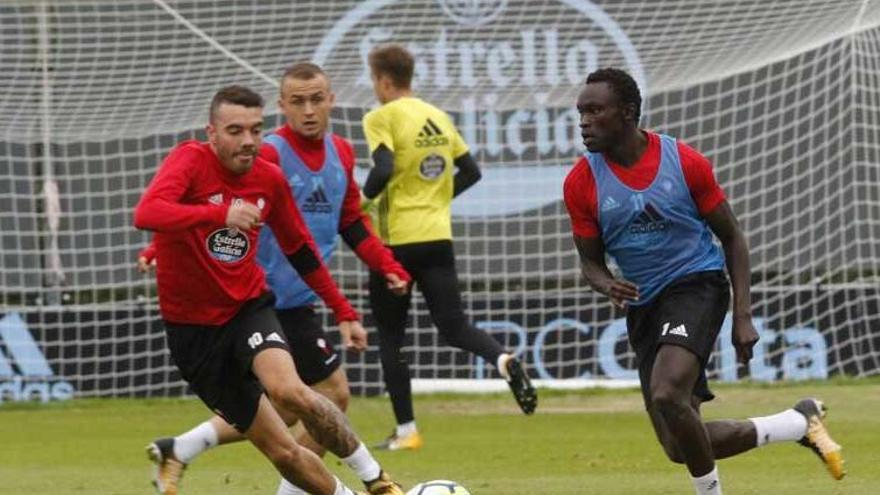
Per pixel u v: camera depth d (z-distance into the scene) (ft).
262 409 73.61
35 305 169.78
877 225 172.14
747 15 153.89
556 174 172.76
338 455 74.13
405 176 122.83
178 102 159.63
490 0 157.99
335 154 91.40
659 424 75.92
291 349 88.43
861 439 121.70
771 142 174.09
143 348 168.25
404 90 123.75
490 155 172.55
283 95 90.68
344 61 159.02
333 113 174.70
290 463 73.26
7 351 165.48
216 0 156.97
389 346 121.29
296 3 157.48
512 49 158.81
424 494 75.56
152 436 136.05
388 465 109.60
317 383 89.15
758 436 81.97
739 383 166.09
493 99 161.17
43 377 165.78
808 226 172.65
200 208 69.41
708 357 75.15
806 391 158.81
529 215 172.86
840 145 172.65
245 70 158.40
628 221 75.15
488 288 169.48
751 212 173.68
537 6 157.89
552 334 167.94
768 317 168.45
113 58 156.87
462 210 172.55
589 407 154.61
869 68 170.81
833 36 154.40
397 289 91.15
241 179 73.51
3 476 105.81
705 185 74.84
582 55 158.61
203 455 118.73
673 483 96.12
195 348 73.77
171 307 73.67
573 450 118.52
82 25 156.04
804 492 89.66
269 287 87.40
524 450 118.93
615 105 74.08
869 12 151.23
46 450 124.88
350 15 158.30
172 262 72.64
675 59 157.58
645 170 75.00
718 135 174.60
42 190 169.78
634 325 77.41
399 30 158.30
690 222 75.36
